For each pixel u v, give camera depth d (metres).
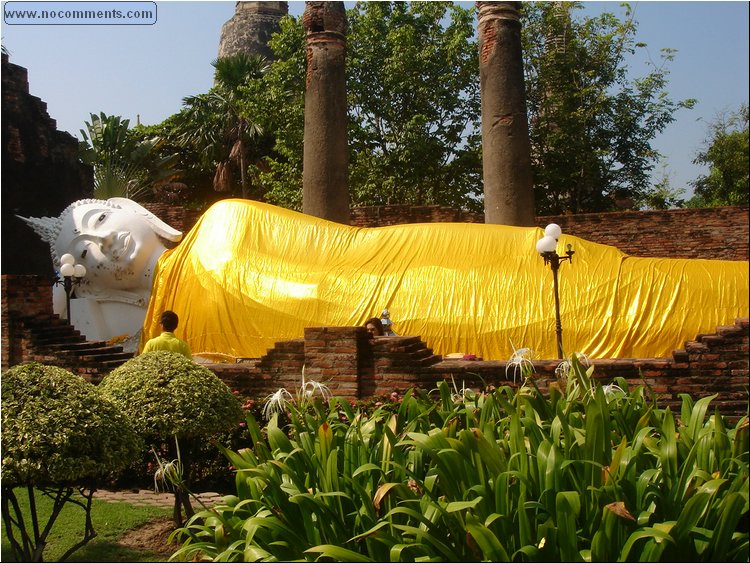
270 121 26.08
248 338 13.14
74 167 24.73
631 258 12.66
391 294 12.69
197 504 7.56
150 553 5.98
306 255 13.51
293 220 13.97
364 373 9.91
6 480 5.07
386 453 4.78
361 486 4.51
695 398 8.93
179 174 37.66
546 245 11.24
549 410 5.84
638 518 3.89
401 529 3.77
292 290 13.05
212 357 13.30
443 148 25.20
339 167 16.39
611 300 12.09
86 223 15.01
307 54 16.70
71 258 14.27
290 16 25.69
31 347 11.50
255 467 4.84
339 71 16.59
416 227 13.50
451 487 4.27
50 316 12.06
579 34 25.44
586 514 4.09
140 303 14.86
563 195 25.95
